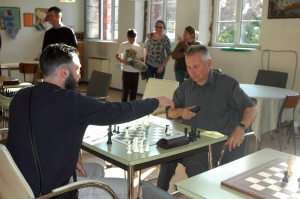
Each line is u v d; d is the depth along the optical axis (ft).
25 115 4.92
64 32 15.28
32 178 4.84
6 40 25.35
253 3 17.52
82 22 28.81
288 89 14.51
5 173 4.82
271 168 4.99
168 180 8.13
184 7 19.93
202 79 7.65
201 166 7.66
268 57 16.44
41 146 4.83
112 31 26.91
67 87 5.27
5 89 11.43
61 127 4.90
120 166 5.65
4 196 5.47
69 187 4.88
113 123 5.24
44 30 26.89
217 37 19.43
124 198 6.19
